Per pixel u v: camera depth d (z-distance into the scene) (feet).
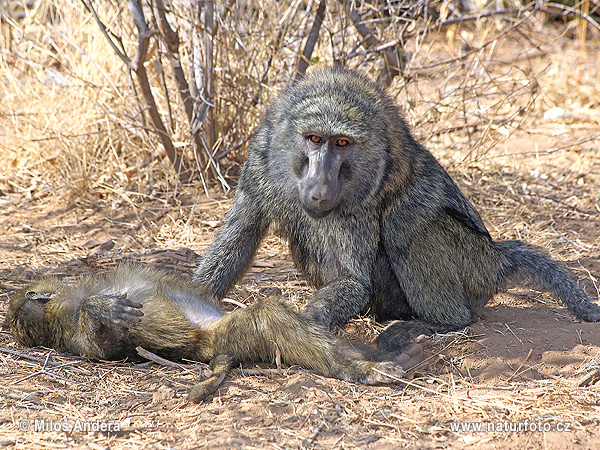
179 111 35.96
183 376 19.75
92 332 20.26
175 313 21.52
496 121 42.91
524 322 23.50
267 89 35.29
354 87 21.67
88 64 38.04
